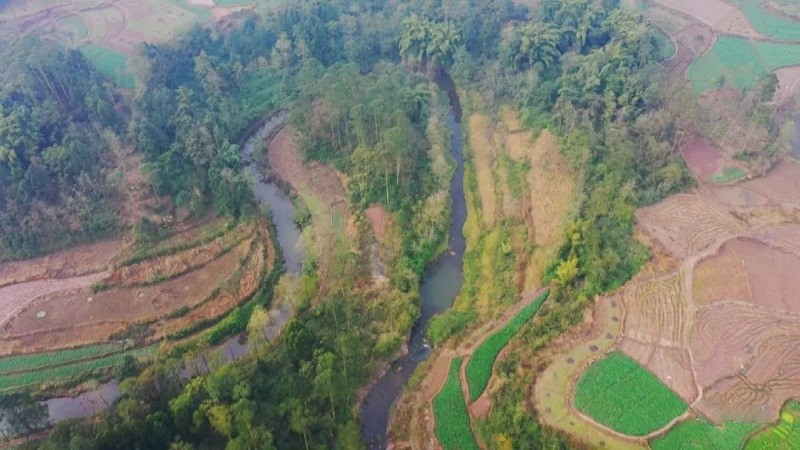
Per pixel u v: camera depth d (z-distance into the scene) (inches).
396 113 4015.8
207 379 2586.1
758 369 2620.6
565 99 4288.9
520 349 2891.2
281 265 3646.7
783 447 2338.8
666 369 2655.0
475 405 2780.5
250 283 3491.6
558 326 2918.3
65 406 2878.9
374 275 3518.7
